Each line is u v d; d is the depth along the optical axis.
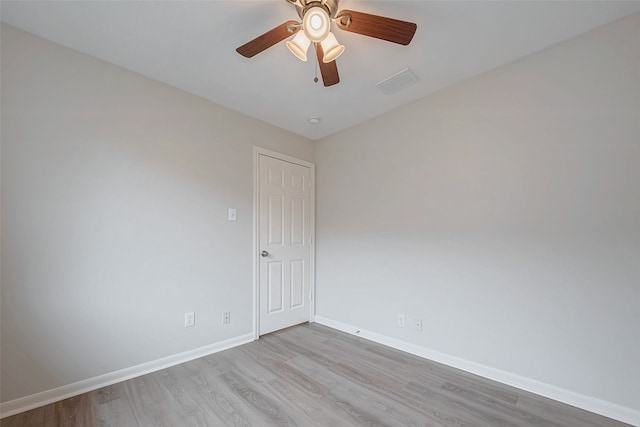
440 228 2.50
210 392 1.98
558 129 1.95
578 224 1.86
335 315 3.35
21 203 1.77
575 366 1.85
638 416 1.65
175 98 2.47
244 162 2.95
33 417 1.69
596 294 1.79
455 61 2.13
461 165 2.39
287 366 2.37
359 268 3.13
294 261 3.40
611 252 1.75
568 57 1.92
